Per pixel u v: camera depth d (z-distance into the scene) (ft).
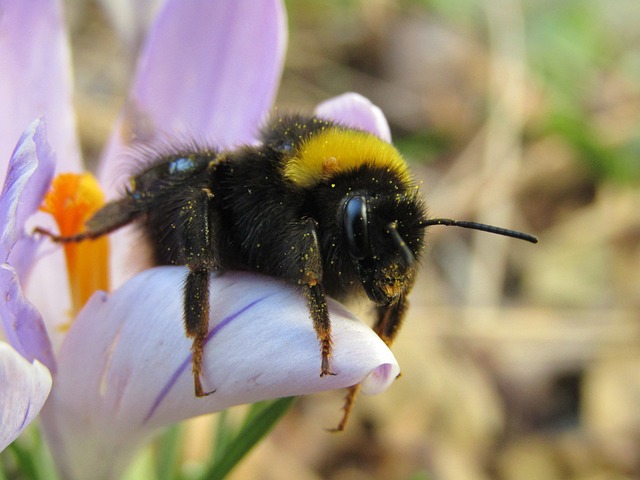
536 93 0.72
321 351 0.24
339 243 0.26
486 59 0.76
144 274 0.25
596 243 0.66
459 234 0.62
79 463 0.27
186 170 0.27
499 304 0.61
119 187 0.30
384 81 0.75
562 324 0.60
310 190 0.26
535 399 0.56
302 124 0.27
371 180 0.26
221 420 0.31
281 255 0.26
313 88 0.71
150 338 0.24
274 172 0.26
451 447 0.53
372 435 0.53
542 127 0.71
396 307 0.27
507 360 0.57
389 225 0.25
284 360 0.24
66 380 0.25
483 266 0.59
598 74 0.80
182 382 0.24
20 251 0.26
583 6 0.81
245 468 0.49
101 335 0.25
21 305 0.24
